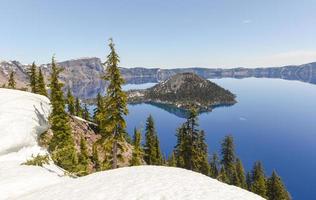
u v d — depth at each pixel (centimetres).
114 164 3291
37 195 1386
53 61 3869
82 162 4328
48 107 4703
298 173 15012
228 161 8488
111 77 3083
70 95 8356
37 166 2303
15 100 4212
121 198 1133
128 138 8381
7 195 1642
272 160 16938
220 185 1354
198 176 1534
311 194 12569
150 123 7506
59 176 2144
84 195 1227
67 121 3784
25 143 3250
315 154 18112
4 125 3362
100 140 3294
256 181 7675
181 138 4775
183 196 1127
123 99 3098
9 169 2133
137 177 1428
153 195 1139
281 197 7712
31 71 6438
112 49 3042
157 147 7906
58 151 2791
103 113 3147
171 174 1502
